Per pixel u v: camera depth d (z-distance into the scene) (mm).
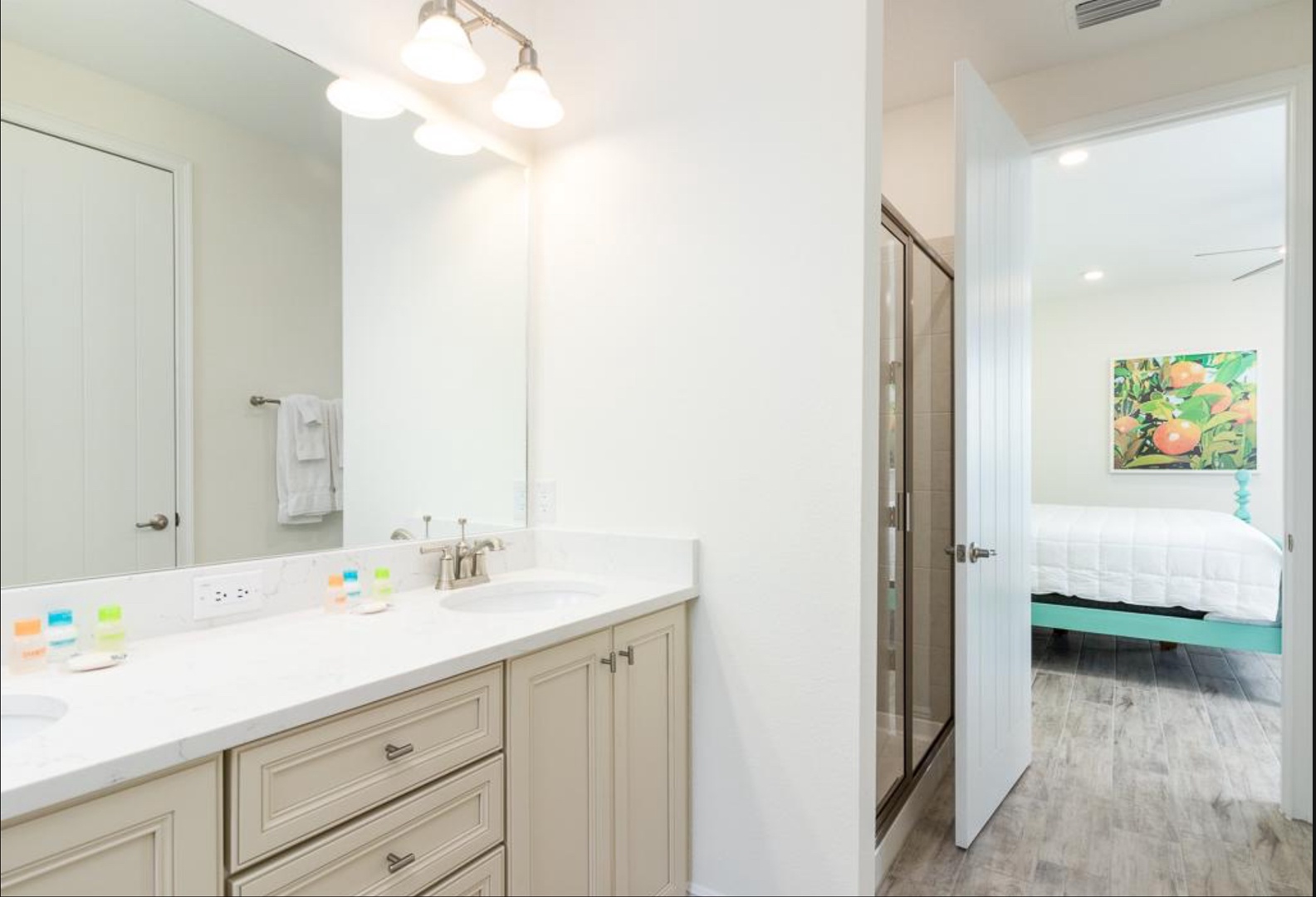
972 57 2457
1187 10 2191
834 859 1553
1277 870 1895
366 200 1603
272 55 1424
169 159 1267
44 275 1104
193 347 1301
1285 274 2180
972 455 2018
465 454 1834
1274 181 3648
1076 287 5891
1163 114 2340
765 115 1640
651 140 1818
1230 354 5504
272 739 898
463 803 1165
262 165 1411
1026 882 1850
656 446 1804
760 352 1646
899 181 2836
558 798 1356
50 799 689
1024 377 2502
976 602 2043
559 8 1998
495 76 1910
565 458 1976
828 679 1559
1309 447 2160
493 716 1217
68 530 1122
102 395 1170
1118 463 5957
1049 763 2604
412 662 1091
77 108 1146
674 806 1688
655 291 1806
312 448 1495
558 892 1354
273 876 895
